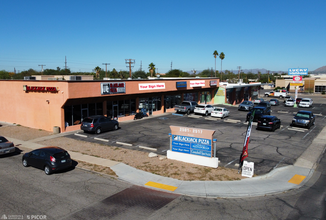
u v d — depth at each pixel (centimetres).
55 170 1379
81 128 2467
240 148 1933
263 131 2602
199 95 4884
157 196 1133
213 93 5350
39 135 2419
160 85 3653
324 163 1620
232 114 3919
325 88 9350
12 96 2908
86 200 1081
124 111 3266
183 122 3111
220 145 2019
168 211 987
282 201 1081
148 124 2966
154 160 1647
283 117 3697
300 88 10119
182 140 1634
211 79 5006
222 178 1341
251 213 971
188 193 1161
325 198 1112
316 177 1383
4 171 1455
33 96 2697
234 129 2695
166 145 2027
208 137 1533
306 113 2883
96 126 2417
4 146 1722
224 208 1015
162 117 3506
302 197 1122
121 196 1128
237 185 1248
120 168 1498
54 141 2189
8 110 2981
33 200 1075
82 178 1351
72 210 988
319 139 2275
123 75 9319
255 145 2027
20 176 1373
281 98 7538
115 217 937
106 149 1920
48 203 1048
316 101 6456
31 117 2744
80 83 2522
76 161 1636
